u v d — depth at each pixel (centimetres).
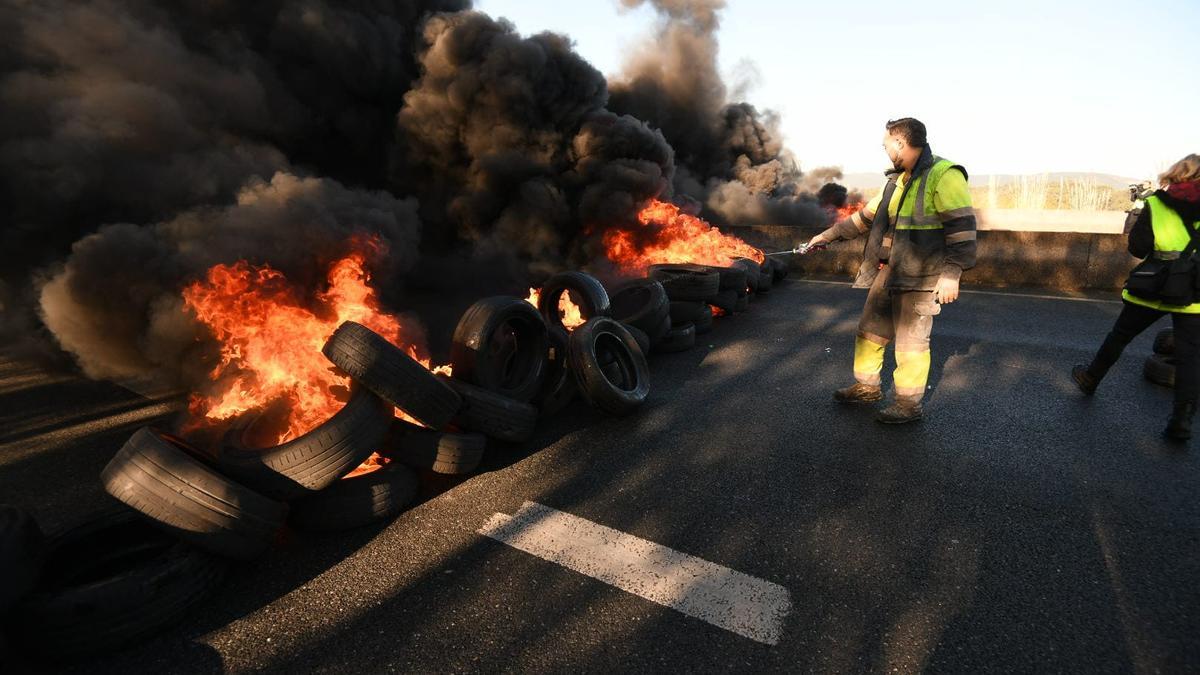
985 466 339
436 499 321
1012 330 650
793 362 553
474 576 254
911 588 238
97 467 373
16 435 426
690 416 430
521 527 290
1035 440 371
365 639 219
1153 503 296
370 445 293
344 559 269
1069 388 462
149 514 230
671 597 237
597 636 217
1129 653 202
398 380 301
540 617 228
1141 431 380
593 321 443
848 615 224
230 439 308
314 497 282
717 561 259
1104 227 1636
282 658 212
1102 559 253
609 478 339
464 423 351
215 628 228
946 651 205
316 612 235
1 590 198
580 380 406
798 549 266
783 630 217
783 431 397
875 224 396
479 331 389
